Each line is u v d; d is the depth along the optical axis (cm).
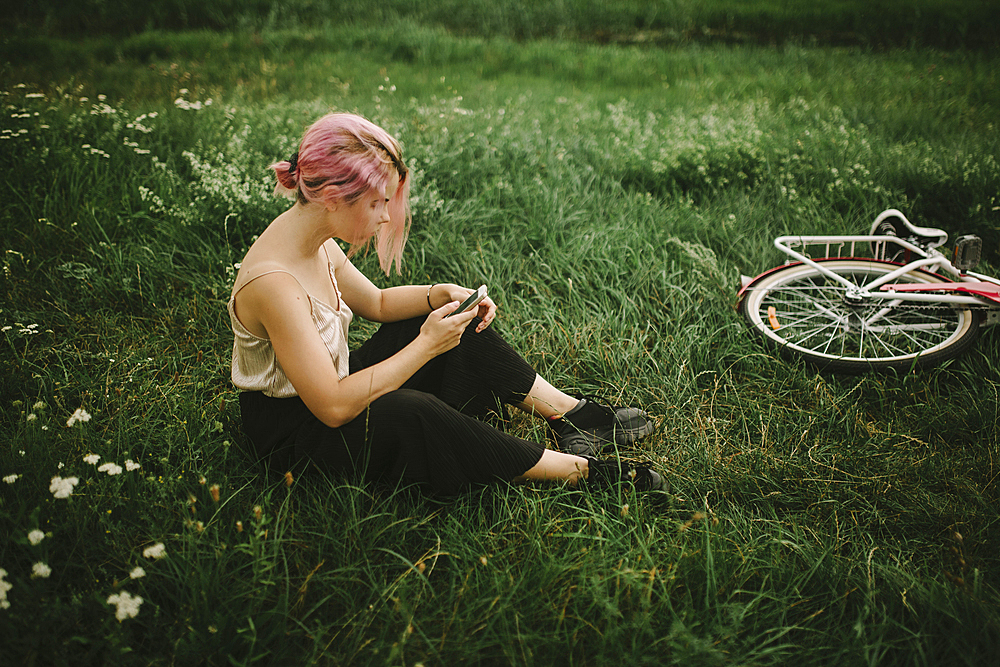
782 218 389
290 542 191
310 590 181
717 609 173
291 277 177
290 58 839
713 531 202
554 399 237
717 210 403
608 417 240
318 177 169
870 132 518
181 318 306
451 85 708
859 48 917
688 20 1107
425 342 196
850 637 172
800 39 984
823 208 399
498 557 191
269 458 209
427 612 175
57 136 421
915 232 312
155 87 638
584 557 189
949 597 180
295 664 160
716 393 281
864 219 386
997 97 631
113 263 324
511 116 554
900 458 241
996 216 381
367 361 232
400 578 177
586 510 202
